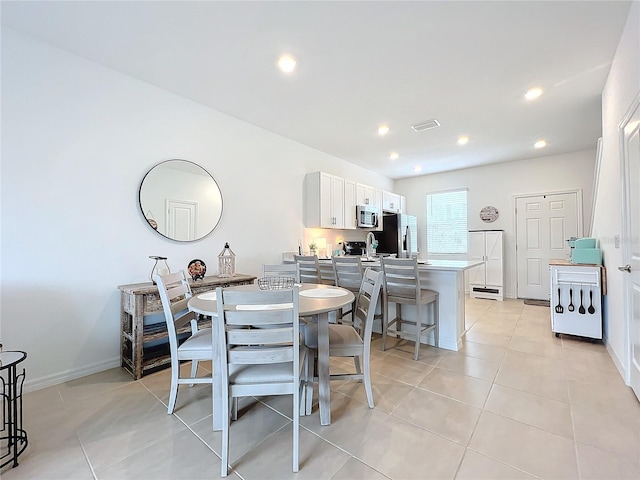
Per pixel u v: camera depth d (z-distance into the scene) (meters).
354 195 5.14
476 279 5.58
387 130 3.98
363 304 2.27
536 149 4.83
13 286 2.14
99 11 1.93
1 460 1.48
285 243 4.22
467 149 4.81
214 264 3.36
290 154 4.32
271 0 1.83
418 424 1.78
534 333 3.46
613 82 2.46
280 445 1.61
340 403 2.02
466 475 1.39
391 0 1.82
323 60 2.44
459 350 2.97
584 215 4.94
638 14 1.79
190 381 1.93
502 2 1.84
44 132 2.26
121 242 2.65
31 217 2.21
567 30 2.08
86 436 1.69
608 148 2.74
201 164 3.24
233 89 2.92
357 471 1.42
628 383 2.20
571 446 1.57
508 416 1.85
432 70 2.58
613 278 2.69
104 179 2.55
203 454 1.55
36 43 2.22
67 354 2.37
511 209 5.58
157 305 2.52
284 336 1.50
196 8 1.90
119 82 2.63
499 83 2.78
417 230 6.65
